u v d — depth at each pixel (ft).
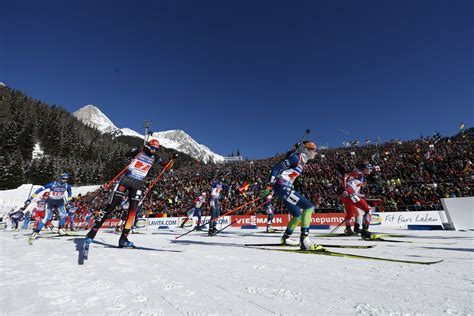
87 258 9.32
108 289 5.38
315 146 13.01
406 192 44.06
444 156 58.08
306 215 11.97
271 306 4.32
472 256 9.77
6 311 4.16
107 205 11.71
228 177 87.71
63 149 260.21
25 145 215.31
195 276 6.53
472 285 5.55
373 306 4.27
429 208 38.81
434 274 6.64
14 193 128.36
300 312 4.03
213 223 24.53
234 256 9.86
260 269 7.41
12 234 27.22
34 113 288.30
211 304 4.44
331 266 7.84
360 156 75.25
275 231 32.04
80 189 145.38
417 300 4.56
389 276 6.47
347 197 22.26
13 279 6.26
